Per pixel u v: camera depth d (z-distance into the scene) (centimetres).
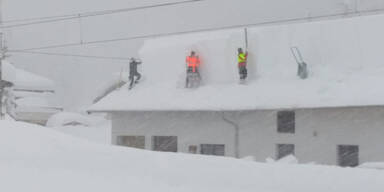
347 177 1166
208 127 2809
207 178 1177
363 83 2358
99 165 1291
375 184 1108
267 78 2716
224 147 2750
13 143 1469
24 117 5778
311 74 2581
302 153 2473
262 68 2777
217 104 2658
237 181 1153
